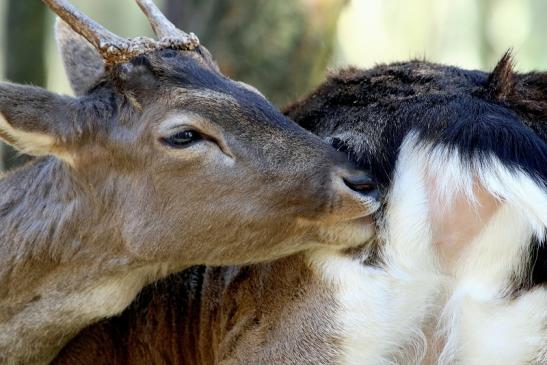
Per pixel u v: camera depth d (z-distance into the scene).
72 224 10.93
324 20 17.59
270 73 17.47
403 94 10.69
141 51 10.72
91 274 10.97
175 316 11.68
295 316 10.25
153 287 11.79
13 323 11.25
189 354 11.66
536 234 9.64
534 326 9.72
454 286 9.89
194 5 17.77
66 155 10.78
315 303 10.16
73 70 12.44
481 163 9.76
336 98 11.13
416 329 10.05
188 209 10.51
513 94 10.52
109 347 11.87
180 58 10.72
